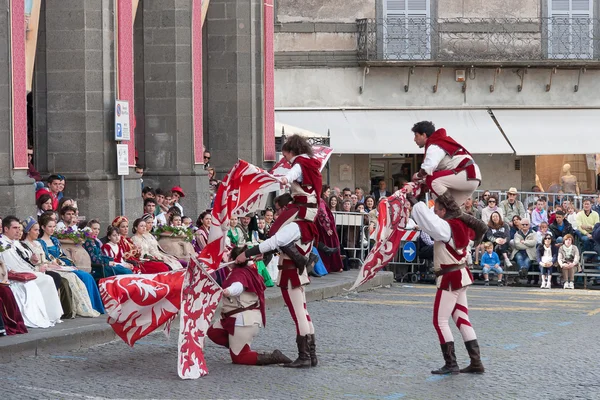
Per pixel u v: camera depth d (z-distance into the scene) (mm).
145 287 14219
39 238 17891
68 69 23781
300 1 44625
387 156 45375
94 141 23859
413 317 19406
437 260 13508
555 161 45938
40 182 21969
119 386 12578
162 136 28688
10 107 20609
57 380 12914
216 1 32812
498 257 28219
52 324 16312
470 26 45156
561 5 45438
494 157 45688
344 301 22172
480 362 13609
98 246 19188
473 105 45312
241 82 32844
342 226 28281
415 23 44781
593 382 13086
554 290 26641
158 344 15891
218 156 33000
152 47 28656
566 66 45188
